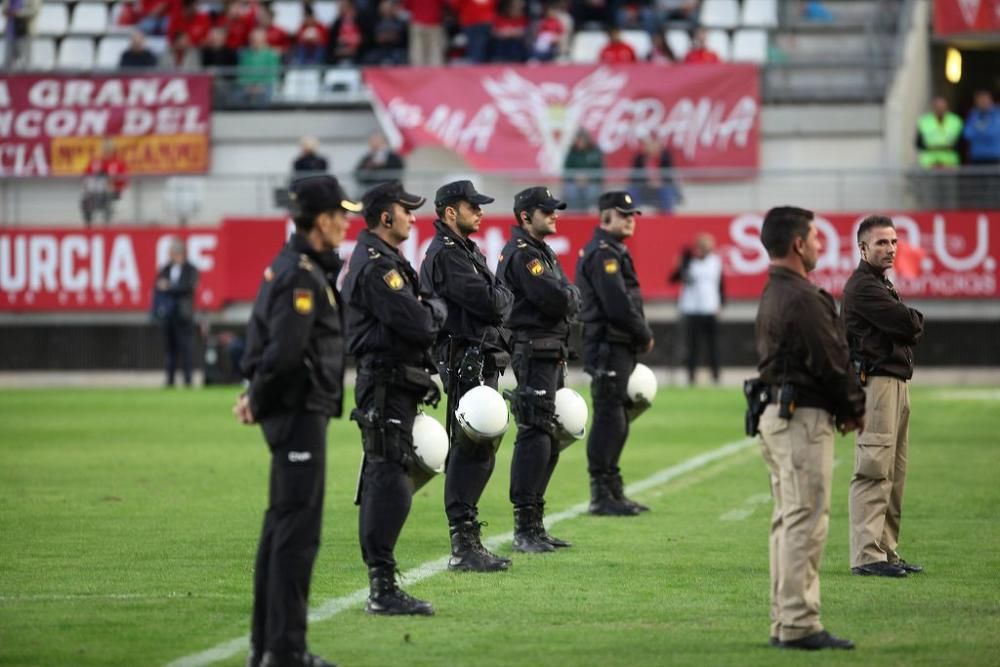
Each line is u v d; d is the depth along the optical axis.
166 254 98.69
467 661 26.50
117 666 26.36
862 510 34.81
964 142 106.50
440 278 35.00
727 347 97.31
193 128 104.94
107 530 41.56
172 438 65.69
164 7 114.81
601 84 101.44
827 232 94.81
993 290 94.19
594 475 44.56
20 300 99.50
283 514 25.11
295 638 24.92
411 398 30.56
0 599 32.22
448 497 35.47
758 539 39.97
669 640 28.11
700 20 109.50
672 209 97.38
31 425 71.06
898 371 34.38
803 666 26.00
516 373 38.00
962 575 34.75
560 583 33.75
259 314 25.14
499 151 101.62
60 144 104.38
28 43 111.69
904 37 104.25
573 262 95.44
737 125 100.94
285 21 115.25
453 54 109.75
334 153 105.62
